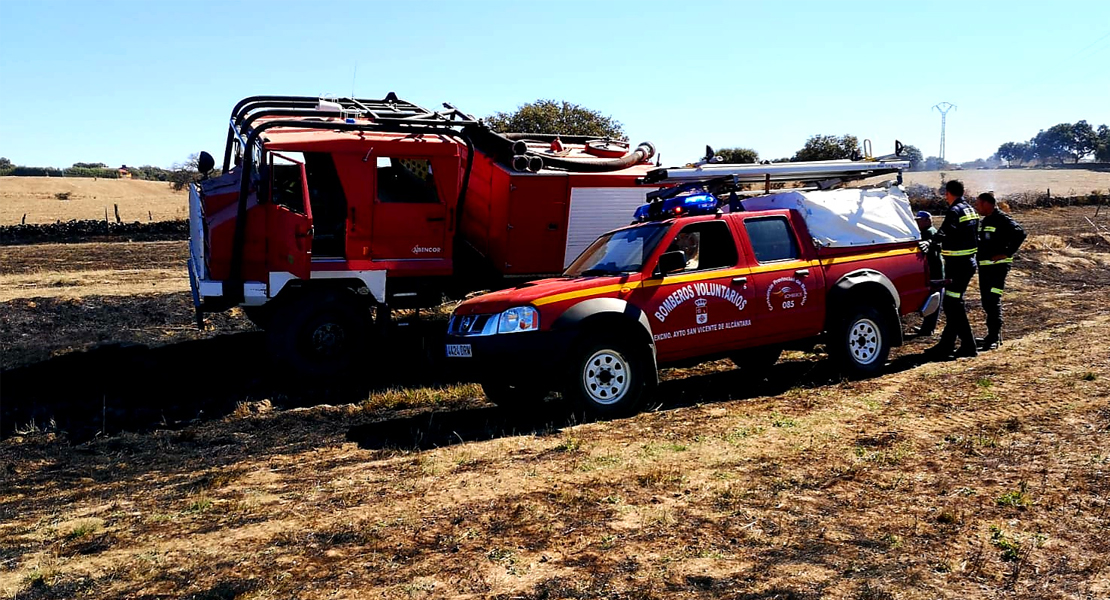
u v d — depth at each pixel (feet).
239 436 26.48
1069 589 12.76
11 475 23.17
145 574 14.71
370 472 21.04
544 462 20.63
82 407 29.89
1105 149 513.04
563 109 98.94
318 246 33.99
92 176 334.85
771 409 25.22
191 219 36.35
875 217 31.12
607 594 13.04
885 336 30.37
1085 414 22.34
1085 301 49.29
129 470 23.25
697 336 26.76
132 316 45.55
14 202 206.59
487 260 37.70
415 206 34.47
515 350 24.40
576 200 36.83
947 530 15.23
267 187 32.14
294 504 18.57
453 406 29.25
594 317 24.68
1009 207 154.20
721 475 18.97
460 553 14.98
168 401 30.73
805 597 12.73
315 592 13.57
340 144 33.04
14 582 14.55
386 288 34.68
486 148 36.68
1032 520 15.47
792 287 28.45
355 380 33.73
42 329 42.37
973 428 21.80
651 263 26.25
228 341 39.96
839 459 19.79
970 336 32.48
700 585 13.29
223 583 14.10
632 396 25.52
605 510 16.92
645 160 41.14
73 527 17.84
